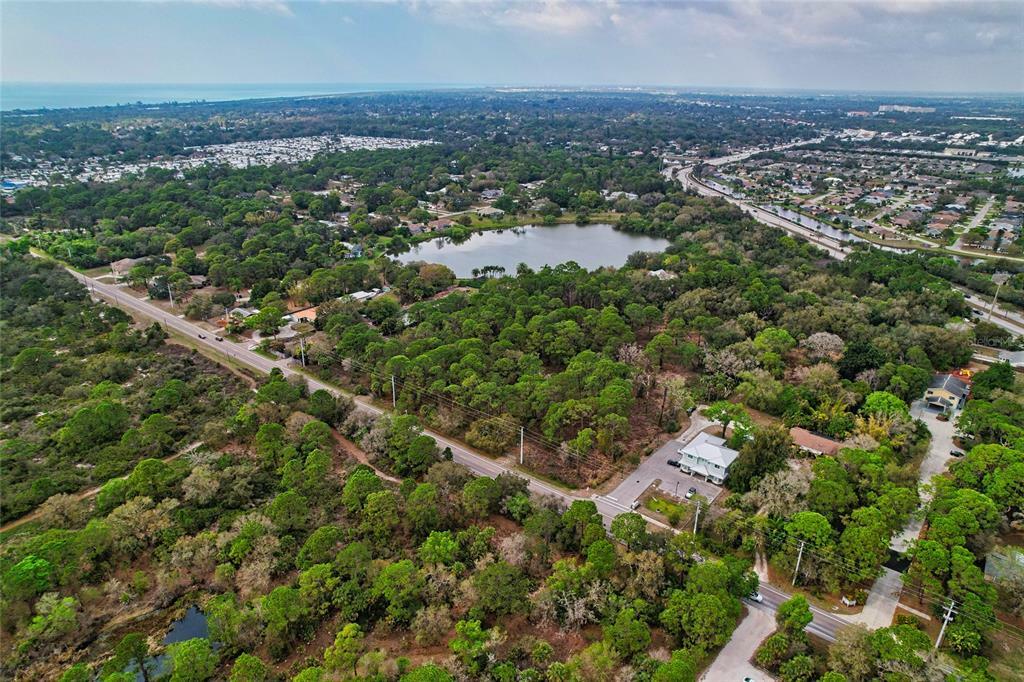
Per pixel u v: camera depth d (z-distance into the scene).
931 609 80.75
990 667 69.69
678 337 159.75
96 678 70.69
